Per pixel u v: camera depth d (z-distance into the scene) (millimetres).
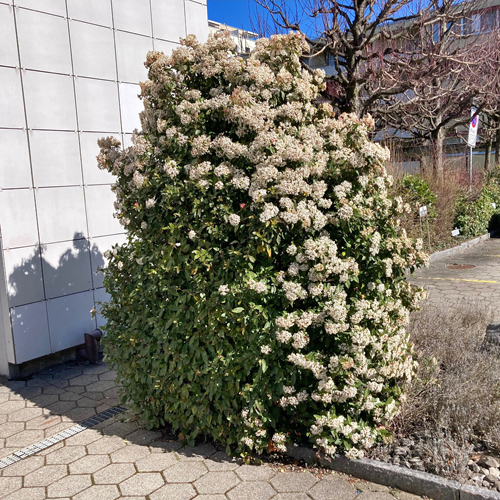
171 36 6441
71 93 5402
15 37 4914
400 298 3672
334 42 9469
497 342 4594
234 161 3320
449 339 4680
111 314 4156
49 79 5199
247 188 3229
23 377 5164
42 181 5168
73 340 5512
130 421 4074
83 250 5562
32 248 5113
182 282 3562
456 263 10391
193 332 3521
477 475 2967
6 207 4891
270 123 3268
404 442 3346
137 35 6043
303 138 3312
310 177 3289
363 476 3146
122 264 3912
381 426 3443
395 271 3488
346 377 3189
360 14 9484
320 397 3137
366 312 3199
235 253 3182
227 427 3482
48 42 5180
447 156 17031
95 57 5613
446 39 11711
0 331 5113
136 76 6062
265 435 3377
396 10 9406
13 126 4922
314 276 3115
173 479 3221
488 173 16859
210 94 3488
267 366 3193
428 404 3566
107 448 3656
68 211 5418
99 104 5676
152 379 3744
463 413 3377
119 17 5836
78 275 5527
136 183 3475
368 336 3139
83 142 5531
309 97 3449
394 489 3025
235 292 3170
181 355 3492
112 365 4129
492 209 14469
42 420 4172
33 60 5055
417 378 3770
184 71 3553
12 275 4961
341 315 3039
